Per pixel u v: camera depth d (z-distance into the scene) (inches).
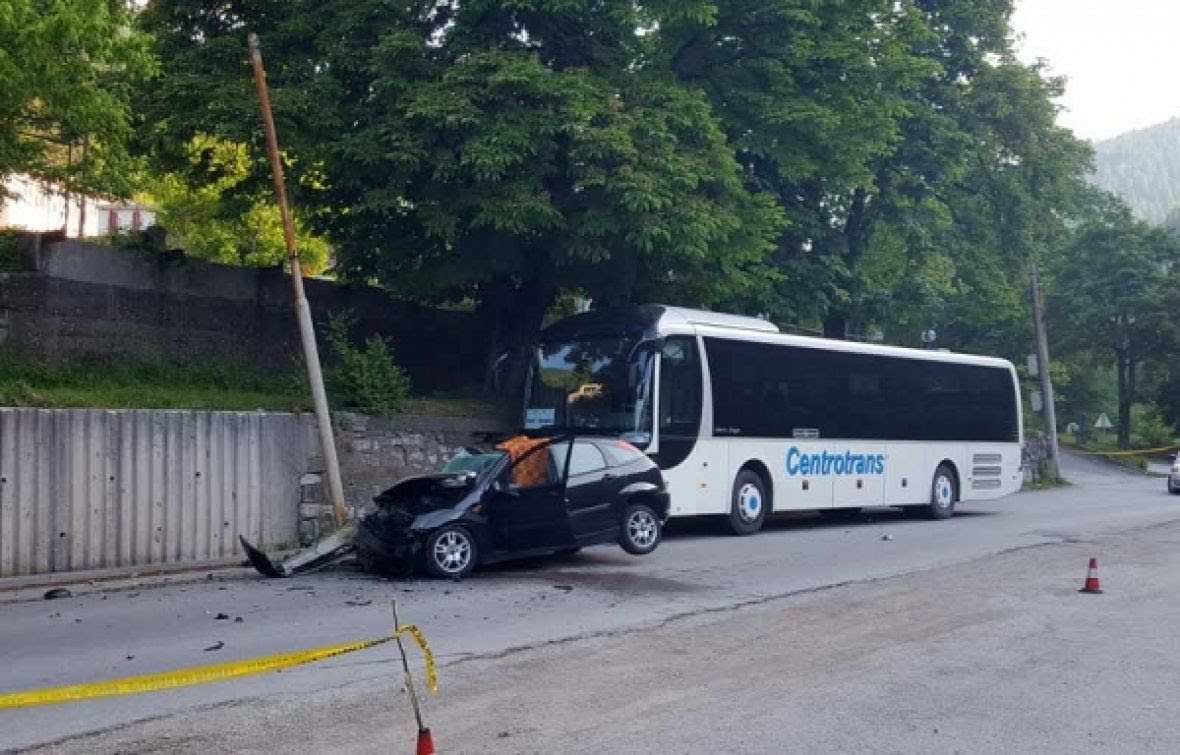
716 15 797.2
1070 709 308.5
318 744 268.8
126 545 581.6
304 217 827.4
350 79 746.2
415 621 430.6
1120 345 2207.2
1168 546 689.6
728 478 753.6
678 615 443.8
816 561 613.3
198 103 723.4
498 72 676.7
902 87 946.7
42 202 1141.1
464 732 280.1
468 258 788.0
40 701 270.7
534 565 596.7
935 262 1286.9
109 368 714.8
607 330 735.7
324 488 681.6
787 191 989.8
